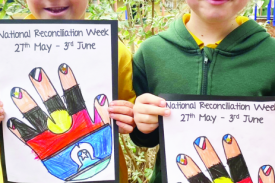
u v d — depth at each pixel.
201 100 0.75
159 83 0.88
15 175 0.77
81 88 0.77
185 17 0.95
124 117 0.78
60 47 0.76
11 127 0.76
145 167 1.51
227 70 0.83
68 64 0.76
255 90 0.81
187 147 0.74
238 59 0.83
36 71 0.76
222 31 0.86
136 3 1.52
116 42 0.77
